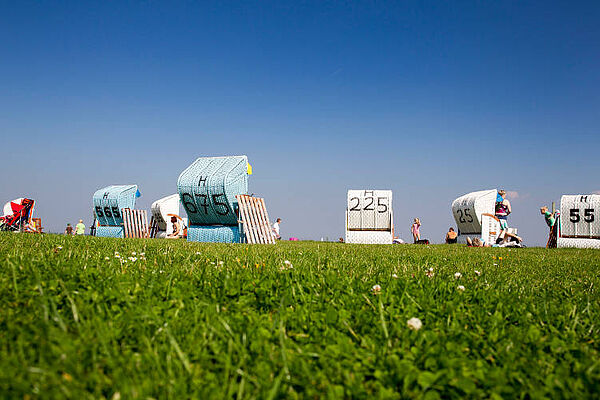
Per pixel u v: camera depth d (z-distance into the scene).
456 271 6.14
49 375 1.78
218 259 5.91
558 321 3.18
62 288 3.01
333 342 2.44
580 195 22.02
